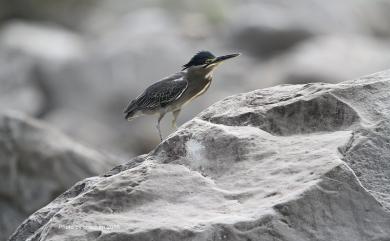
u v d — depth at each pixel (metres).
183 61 36.75
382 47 39.22
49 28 46.31
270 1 46.66
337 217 7.95
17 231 9.33
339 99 9.13
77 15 49.25
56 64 37.09
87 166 16.00
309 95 9.33
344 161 8.45
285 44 40.22
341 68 34.66
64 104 36.09
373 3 47.50
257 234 7.73
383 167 8.46
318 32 41.00
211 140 8.95
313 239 7.80
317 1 45.78
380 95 9.23
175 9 48.31
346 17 45.22
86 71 36.50
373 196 8.09
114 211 8.38
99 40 41.94
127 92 35.62
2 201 15.67
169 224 7.92
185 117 31.64
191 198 8.36
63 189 15.73
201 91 14.20
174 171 8.70
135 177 8.68
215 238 7.72
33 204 15.61
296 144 8.79
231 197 8.27
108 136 32.31
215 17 46.38
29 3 48.53
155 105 13.97
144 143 30.77
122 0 49.84
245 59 38.59
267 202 8.02
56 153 15.85
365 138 8.67
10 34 42.38
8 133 15.85
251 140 8.88
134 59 36.44
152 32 39.81
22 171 15.71
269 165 8.55
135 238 7.88
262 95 9.88
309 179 8.14
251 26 40.38
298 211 7.89
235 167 8.68
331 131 8.98
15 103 35.56
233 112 9.56
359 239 7.87
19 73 36.94
